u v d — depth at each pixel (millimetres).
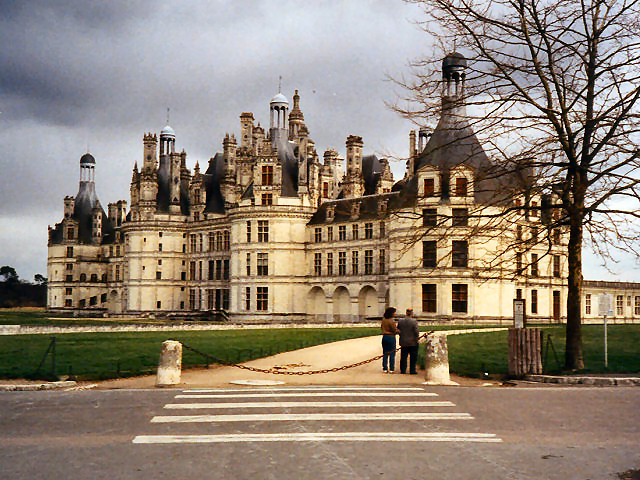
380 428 17312
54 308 153375
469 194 30969
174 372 25531
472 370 29156
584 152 28375
